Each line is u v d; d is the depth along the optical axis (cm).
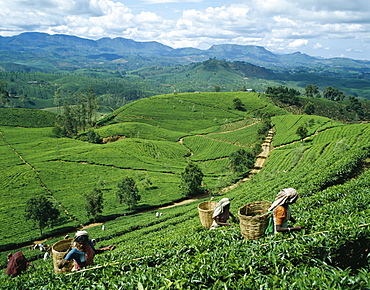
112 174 9688
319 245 802
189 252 1039
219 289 652
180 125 17288
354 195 1634
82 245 991
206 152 13000
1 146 12044
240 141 13862
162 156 12231
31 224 6038
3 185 8156
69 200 7356
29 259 4175
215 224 1298
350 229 873
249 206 1083
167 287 673
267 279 645
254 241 928
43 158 10644
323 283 570
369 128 9619
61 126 16088
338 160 3147
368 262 853
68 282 888
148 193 8000
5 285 1008
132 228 4997
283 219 891
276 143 12381
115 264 991
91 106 17912
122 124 16212
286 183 3209
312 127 13100
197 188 7931
